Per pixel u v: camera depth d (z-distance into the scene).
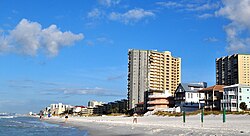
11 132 67.12
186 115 95.62
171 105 143.75
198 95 131.00
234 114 82.75
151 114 125.31
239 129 46.16
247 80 169.62
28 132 66.81
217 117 81.81
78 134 58.59
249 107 108.38
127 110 194.00
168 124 69.31
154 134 47.03
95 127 80.25
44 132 66.56
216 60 191.25
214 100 118.81
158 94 151.50
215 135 38.88
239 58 171.00
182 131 47.75
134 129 60.97
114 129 65.75
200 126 56.78
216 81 190.75
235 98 109.50
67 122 132.12
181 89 134.62
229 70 178.00
